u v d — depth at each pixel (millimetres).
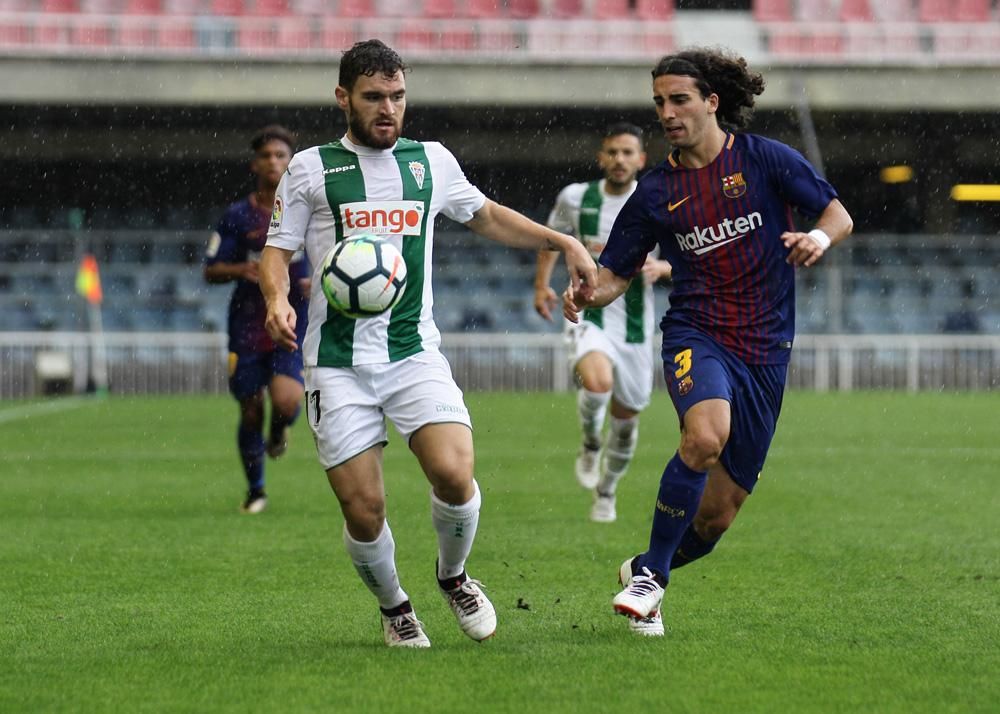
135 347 80312
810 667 15531
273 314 16203
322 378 16359
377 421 16312
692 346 17578
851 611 19281
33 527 28938
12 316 87938
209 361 80750
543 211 98688
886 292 90750
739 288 17609
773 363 17641
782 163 17484
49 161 97250
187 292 90562
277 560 24266
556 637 17375
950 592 20859
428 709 13594
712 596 20516
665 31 90688
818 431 54688
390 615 16875
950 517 30156
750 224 17531
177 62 85125
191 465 42594
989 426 56969
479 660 15898
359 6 92312
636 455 45438
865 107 88000
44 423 59344
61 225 97875
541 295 31719
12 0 91375
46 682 14898
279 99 85625
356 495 16062
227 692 14359
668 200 17781
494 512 31234
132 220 97938
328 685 14641
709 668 15453
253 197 30875
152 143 92562
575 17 92875
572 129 93375
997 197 99500
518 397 76438
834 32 91875
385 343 16297
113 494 35031
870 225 101312
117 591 21125
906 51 92125
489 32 89562
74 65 84875
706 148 17641
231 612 19312
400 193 16562
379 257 15977
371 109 16297
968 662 15836
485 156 94125
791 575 22453
